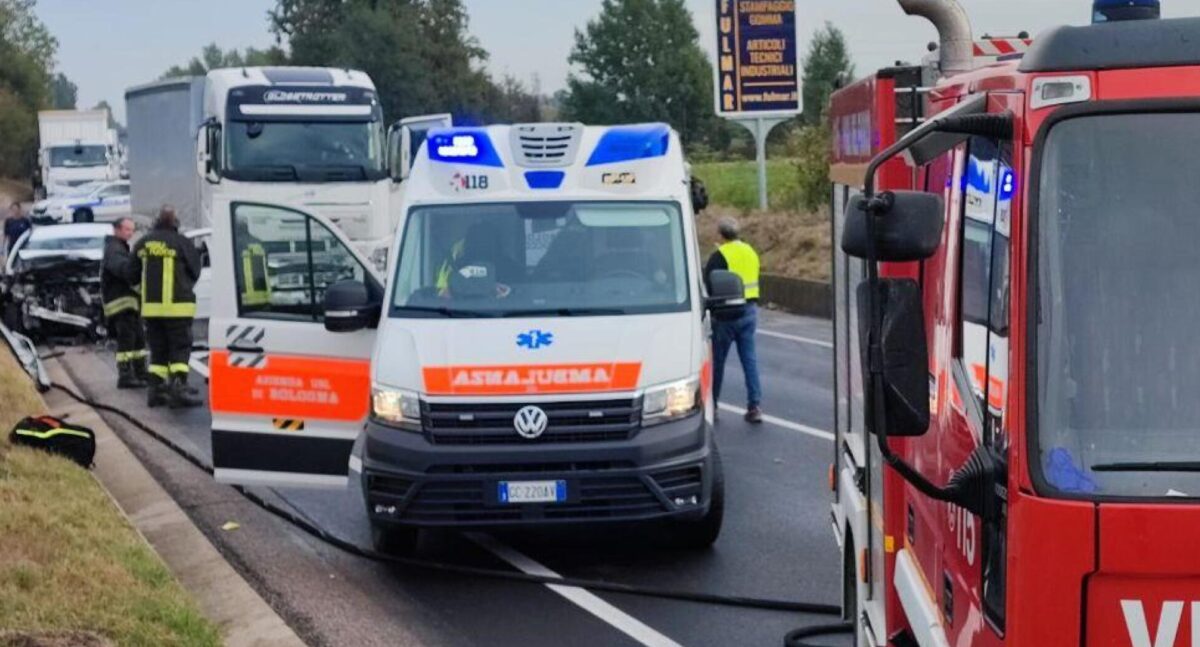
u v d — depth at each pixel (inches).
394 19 2432.3
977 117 147.7
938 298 181.6
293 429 371.9
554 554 376.5
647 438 342.6
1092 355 138.6
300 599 337.4
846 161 256.2
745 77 1270.9
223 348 372.2
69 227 927.0
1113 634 134.2
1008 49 214.4
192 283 632.4
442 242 375.6
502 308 362.9
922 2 205.3
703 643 303.0
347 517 424.5
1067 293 139.6
